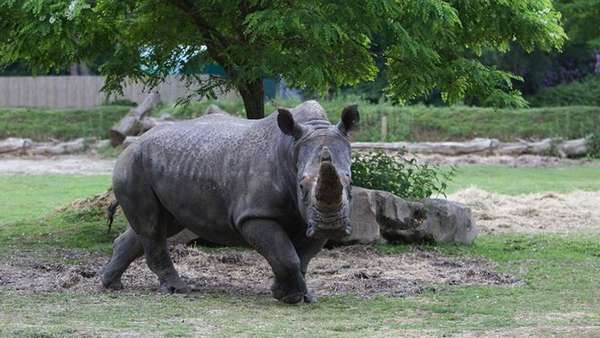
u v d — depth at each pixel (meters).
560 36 27.75
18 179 49.53
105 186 45.81
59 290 19.20
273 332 15.09
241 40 26.20
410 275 21.64
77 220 30.12
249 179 17.61
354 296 18.83
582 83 85.06
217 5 25.95
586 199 37.31
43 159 63.53
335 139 16.67
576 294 19.14
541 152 65.38
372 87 77.75
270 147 17.59
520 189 43.53
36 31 23.45
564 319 16.47
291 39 25.52
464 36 28.17
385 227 25.92
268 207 17.41
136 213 19.16
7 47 26.56
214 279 20.97
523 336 14.83
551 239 27.70
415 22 24.94
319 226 15.55
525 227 30.66
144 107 67.88
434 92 80.50
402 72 26.92
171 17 27.28
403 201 26.08
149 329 15.22
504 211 33.62
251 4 24.61
